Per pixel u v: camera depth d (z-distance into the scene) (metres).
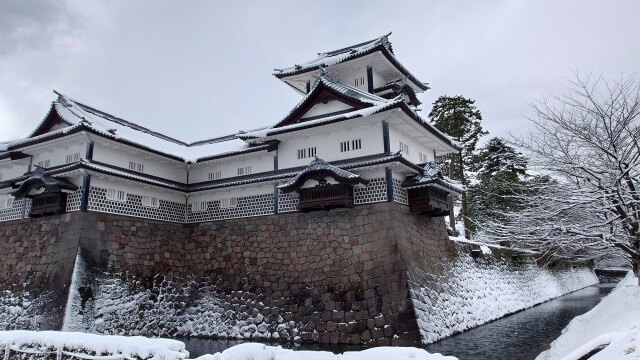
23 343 11.27
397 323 17.44
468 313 22.19
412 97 29.08
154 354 9.06
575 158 11.98
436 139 25.16
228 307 21.80
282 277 21.06
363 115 20.23
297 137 23.25
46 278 20.30
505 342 17.38
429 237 22.78
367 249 19.45
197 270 23.88
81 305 18.88
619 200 11.17
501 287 28.52
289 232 21.72
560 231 12.44
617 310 11.45
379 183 20.09
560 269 40.28
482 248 29.55
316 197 20.45
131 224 22.27
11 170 25.78
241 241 23.08
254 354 8.02
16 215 23.64
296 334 19.39
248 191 23.73
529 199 13.07
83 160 20.50
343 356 7.50
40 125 24.05
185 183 26.66
